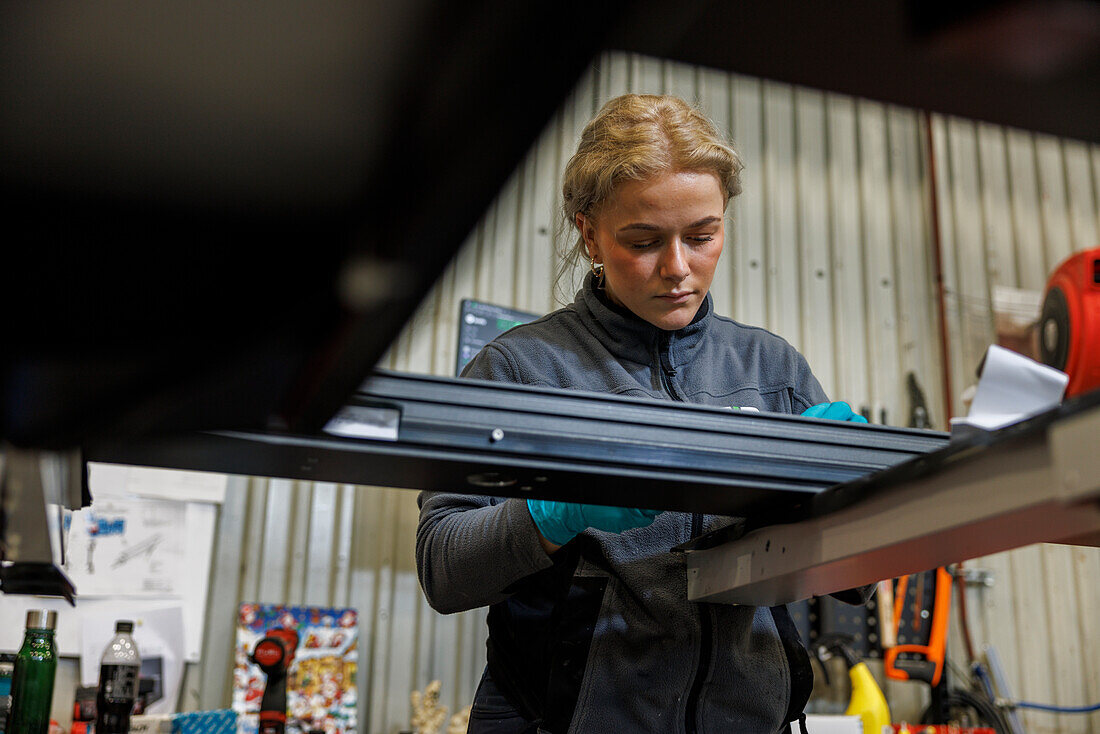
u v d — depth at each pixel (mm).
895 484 660
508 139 380
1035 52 1112
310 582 3311
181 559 3184
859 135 4383
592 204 1136
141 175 377
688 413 806
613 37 353
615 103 1169
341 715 3162
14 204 374
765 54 1193
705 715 1012
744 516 883
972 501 587
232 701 3102
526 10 353
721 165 1093
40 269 393
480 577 939
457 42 364
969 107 1226
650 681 1000
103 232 388
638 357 1162
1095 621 4008
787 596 920
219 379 476
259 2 355
